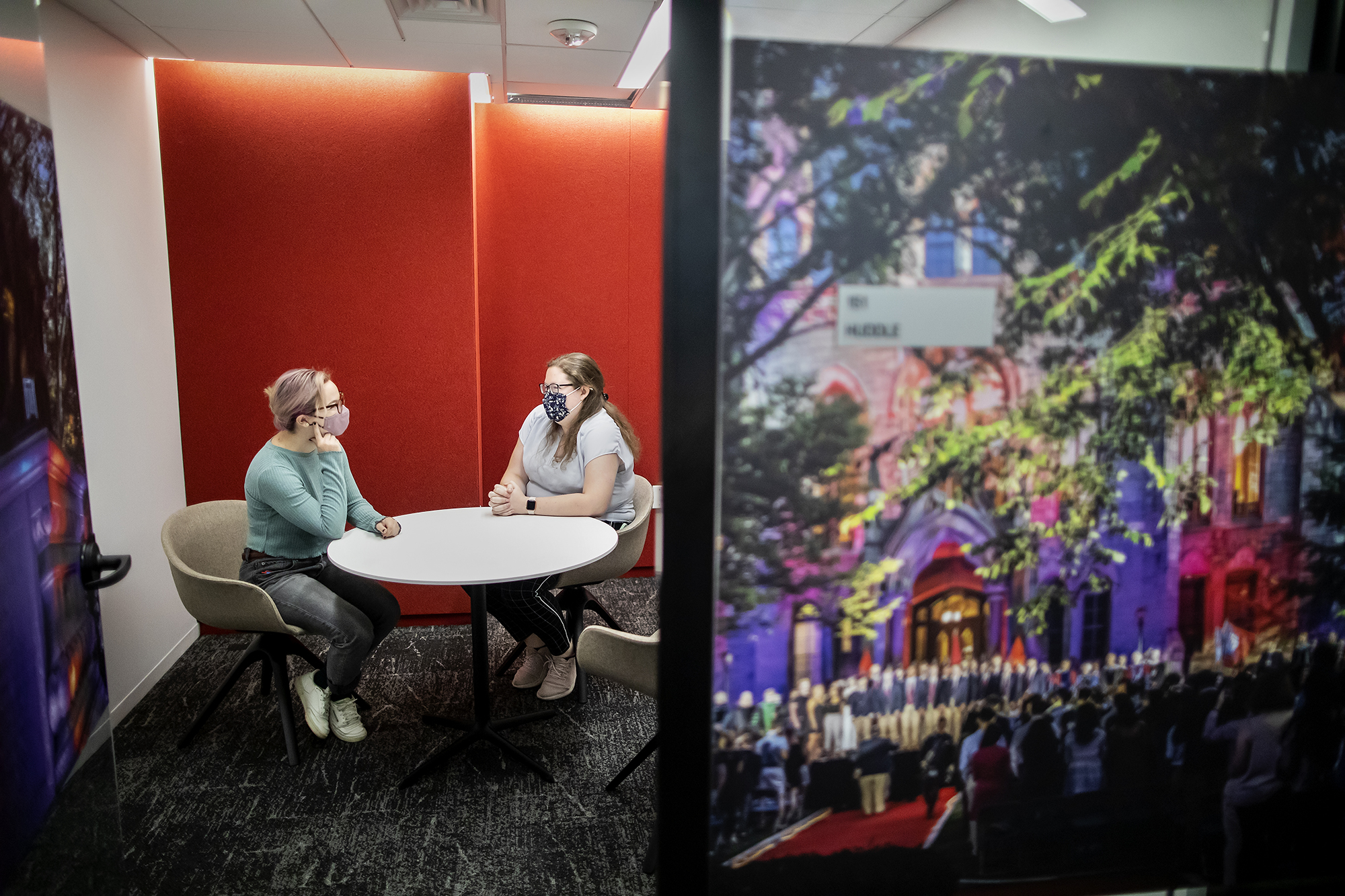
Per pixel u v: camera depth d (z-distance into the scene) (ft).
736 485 3.25
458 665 10.46
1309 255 3.51
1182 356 3.48
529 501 8.69
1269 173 3.43
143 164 9.89
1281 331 3.53
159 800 7.25
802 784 3.50
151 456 9.86
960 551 3.44
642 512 9.76
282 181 10.71
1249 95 3.38
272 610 7.36
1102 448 3.48
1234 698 3.77
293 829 6.84
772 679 3.41
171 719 8.82
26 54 4.81
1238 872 3.91
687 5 2.99
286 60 10.16
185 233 10.55
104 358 8.68
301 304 10.99
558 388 8.93
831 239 3.17
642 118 12.94
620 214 13.10
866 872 3.61
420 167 11.00
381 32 9.19
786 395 3.22
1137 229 3.37
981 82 3.18
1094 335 3.40
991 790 3.65
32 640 4.81
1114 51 6.38
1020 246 3.30
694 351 3.16
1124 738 3.71
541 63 10.55
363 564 6.86
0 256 4.50
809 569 3.35
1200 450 3.56
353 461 11.48
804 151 3.10
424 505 11.76
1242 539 3.65
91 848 5.46
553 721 8.86
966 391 3.34
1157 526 3.58
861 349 3.24
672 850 3.47
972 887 3.71
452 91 10.90
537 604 8.72
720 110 3.03
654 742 7.41
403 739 8.43
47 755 4.96
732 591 3.32
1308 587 3.73
